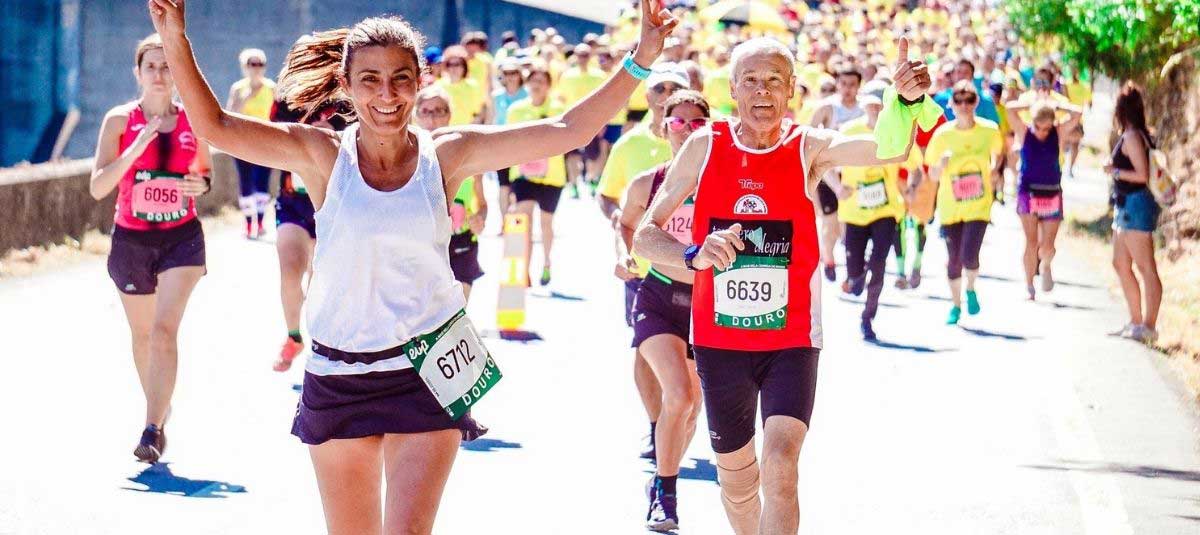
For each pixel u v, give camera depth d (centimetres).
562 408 1544
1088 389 1662
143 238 1282
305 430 757
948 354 1889
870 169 1992
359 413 741
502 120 3519
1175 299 2286
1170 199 1997
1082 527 1144
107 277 2406
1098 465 1330
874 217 1997
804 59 4703
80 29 5822
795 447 871
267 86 2938
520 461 1330
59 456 1299
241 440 1371
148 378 1292
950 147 2138
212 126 725
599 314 2169
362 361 739
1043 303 2339
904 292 2484
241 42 5838
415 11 6003
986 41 5359
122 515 1134
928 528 1141
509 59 3478
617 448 1383
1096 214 3512
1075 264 2811
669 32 765
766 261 907
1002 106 3541
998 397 1620
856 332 2064
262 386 1606
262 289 2320
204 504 1170
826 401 1599
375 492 764
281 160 745
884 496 1230
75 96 5838
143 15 5822
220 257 2702
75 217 2691
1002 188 3856
